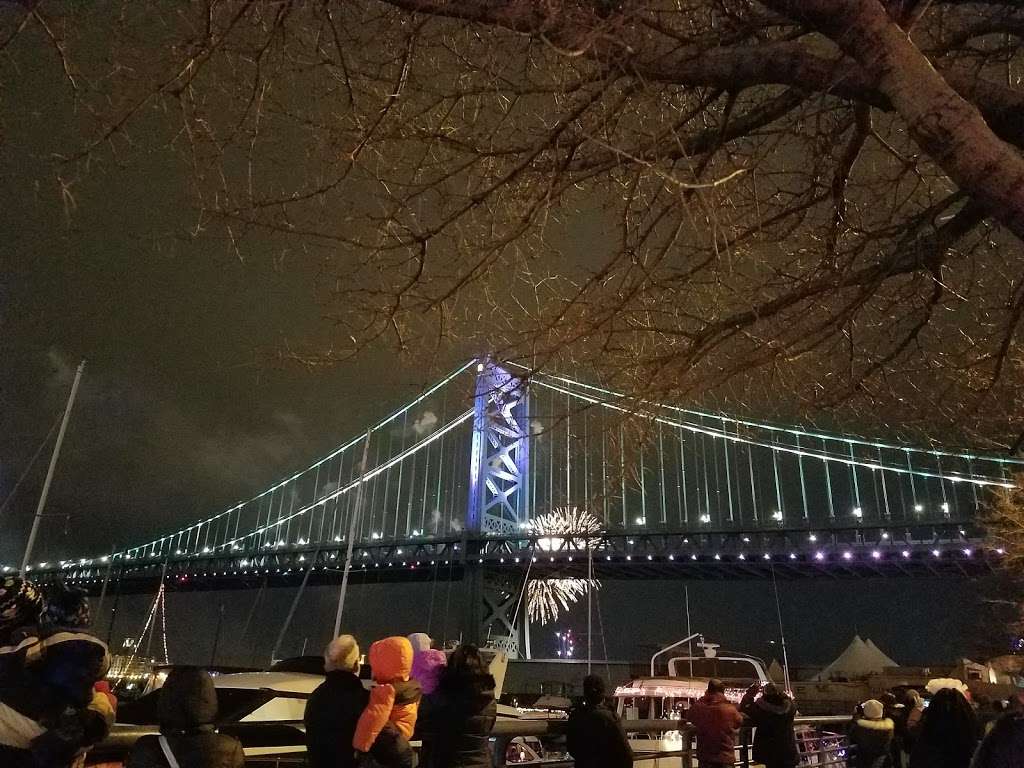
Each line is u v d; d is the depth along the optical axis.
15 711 2.56
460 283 3.62
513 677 53.75
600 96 3.25
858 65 2.60
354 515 31.27
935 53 3.59
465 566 60.50
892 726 7.60
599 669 49.94
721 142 3.50
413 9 2.97
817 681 42.34
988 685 28.06
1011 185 2.16
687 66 3.10
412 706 3.50
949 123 2.27
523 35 3.01
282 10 2.85
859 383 4.40
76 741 2.62
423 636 4.21
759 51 3.00
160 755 2.84
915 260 3.74
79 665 2.68
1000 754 3.06
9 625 2.71
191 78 2.71
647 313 4.21
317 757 3.39
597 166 3.76
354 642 3.64
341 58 3.05
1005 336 4.17
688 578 65.38
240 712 5.32
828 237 4.07
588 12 3.03
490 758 3.98
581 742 4.70
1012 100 2.81
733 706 6.38
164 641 59.34
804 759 9.66
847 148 3.84
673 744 8.52
